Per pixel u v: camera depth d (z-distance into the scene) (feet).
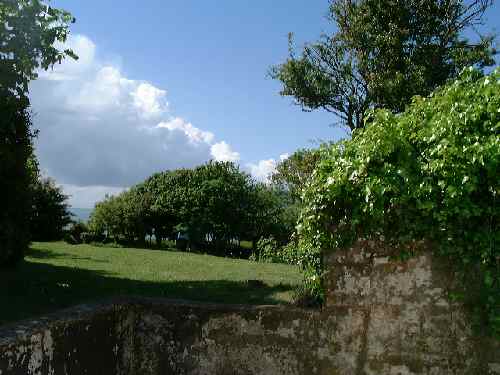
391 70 46.50
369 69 47.75
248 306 14.61
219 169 124.16
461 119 12.28
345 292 13.43
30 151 34.50
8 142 32.12
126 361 14.75
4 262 35.01
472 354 12.28
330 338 13.52
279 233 103.65
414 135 13.01
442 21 47.52
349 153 13.69
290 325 13.94
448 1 46.88
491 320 11.91
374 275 13.15
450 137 12.13
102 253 74.90
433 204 12.19
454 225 12.22
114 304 14.34
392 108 46.44
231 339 14.43
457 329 12.42
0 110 27.35
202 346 14.66
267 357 14.07
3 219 33.30
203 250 118.11
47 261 51.75
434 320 12.60
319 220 13.65
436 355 12.54
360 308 13.26
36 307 23.03
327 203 13.56
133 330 15.12
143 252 86.94
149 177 132.05
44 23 25.03
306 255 15.19
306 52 50.78
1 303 22.81
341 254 13.52
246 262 70.69
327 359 13.52
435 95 14.30
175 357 14.83
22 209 34.78
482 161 11.53
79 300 26.08
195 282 39.29
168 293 32.22
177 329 14.89
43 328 11.08
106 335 13.70
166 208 120.88
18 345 10.13
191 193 118.52
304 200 14.19
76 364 12.21
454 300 12.45
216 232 116.26
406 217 12.66
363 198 12.99
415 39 48.11
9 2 24.21
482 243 11.99
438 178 12.26
